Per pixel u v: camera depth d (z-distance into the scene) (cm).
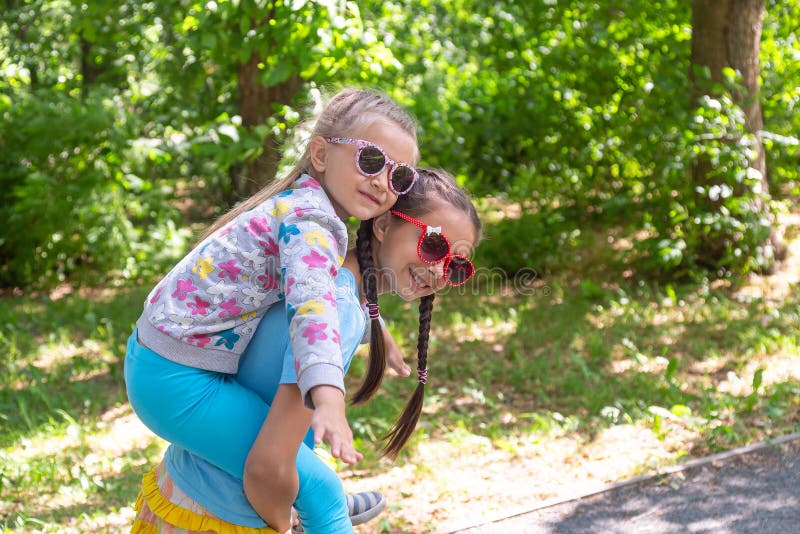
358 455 192
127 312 848
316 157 243
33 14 1385
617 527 426
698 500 451
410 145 244
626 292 852
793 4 1051
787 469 481
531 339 721
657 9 950
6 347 752
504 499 455
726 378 621
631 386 608
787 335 704
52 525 425
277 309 238
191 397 226
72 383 660
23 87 1400
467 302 836
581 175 1019
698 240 886
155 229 1049
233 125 733
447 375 650
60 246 973
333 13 679
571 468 489
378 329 267
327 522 249
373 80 808
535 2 995
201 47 739
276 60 705
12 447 536
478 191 1099
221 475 237
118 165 988
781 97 994
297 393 221
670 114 880
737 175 830
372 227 255
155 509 244
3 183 970
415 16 1288
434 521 433
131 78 1164
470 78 1282
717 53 865
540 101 1035
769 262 868
